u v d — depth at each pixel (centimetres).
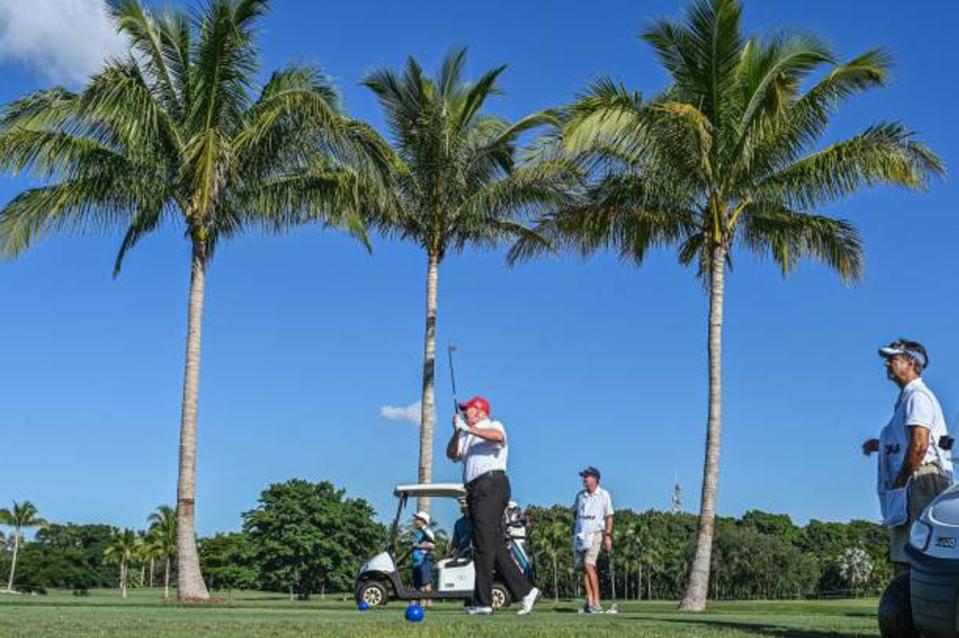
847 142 2170
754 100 2178
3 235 2256
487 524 1002
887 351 765
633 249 2444
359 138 2336
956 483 592
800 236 2423
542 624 795
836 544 14538
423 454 2812
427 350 2850
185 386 2267
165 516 14500
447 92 2800
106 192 2280
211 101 2300
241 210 2408
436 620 870
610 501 1502
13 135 2150
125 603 1583
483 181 2841
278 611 1180
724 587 12506
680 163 2197
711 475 2181
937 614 539
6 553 14575
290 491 9781
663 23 2186
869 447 805
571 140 2134
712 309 2255
